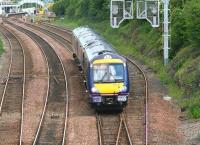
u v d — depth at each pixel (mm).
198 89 66812
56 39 152875
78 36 96312
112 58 65250
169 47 92062
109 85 64062
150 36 110875
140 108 65188
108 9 169250
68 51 123812
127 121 59438
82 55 82375
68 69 96000
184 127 56875
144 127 56625
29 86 79938
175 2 103688
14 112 64500
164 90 75875
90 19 188375
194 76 69125
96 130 56094
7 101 70438
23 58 111562
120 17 95000
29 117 61781
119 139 52688
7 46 135875
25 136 54000
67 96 72500
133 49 116312
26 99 71125
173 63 84188
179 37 91188
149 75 87250
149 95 72375
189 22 78562
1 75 90500
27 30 189750
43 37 159750
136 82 81312
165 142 51438
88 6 198000
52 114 63125
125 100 64375
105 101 64062
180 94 70750
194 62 73625
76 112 64438
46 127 57562
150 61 98250
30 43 142250
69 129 56719
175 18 96125
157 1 92875
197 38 78562
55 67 98688
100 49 70812
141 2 95438
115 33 143500
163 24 96688
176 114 62656
